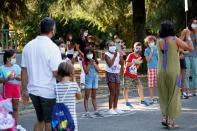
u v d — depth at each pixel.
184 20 25.52
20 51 21.67
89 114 12.53
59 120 7.59
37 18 27.62
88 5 25.11
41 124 8.14
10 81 10.64
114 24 33.84
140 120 11.69
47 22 8.02
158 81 10.58
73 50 20.23
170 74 10.33
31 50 7.96
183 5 24.80
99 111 13.19
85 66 12.51
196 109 13.07
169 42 10.39
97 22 30.95
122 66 13.77
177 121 11.33
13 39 23.20
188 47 10.52
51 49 7.91
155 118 11.91
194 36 15.02
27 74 8.15
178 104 10.42
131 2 26.67
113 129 10.58
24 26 36.16
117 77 12.73
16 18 26.58
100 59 40.94
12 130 8.21
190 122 11.18
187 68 15.20
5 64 10.66
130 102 14.87
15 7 26.12
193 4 25.08
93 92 12.62
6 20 26.77
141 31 25.91
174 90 10.34
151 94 14.56
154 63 14.55
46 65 7.88
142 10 25.97
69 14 25.47
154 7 26.91
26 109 13.82
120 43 15.54
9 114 8.15
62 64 7.80
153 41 14.52
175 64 10.39
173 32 10.47
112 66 12.63
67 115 7.62
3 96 10.66
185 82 15.22
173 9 25.25
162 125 10.88
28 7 26.45
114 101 12.77
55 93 7.85
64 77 7.83
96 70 12.63
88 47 12.63
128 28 34.12
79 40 14.45
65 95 7.77
